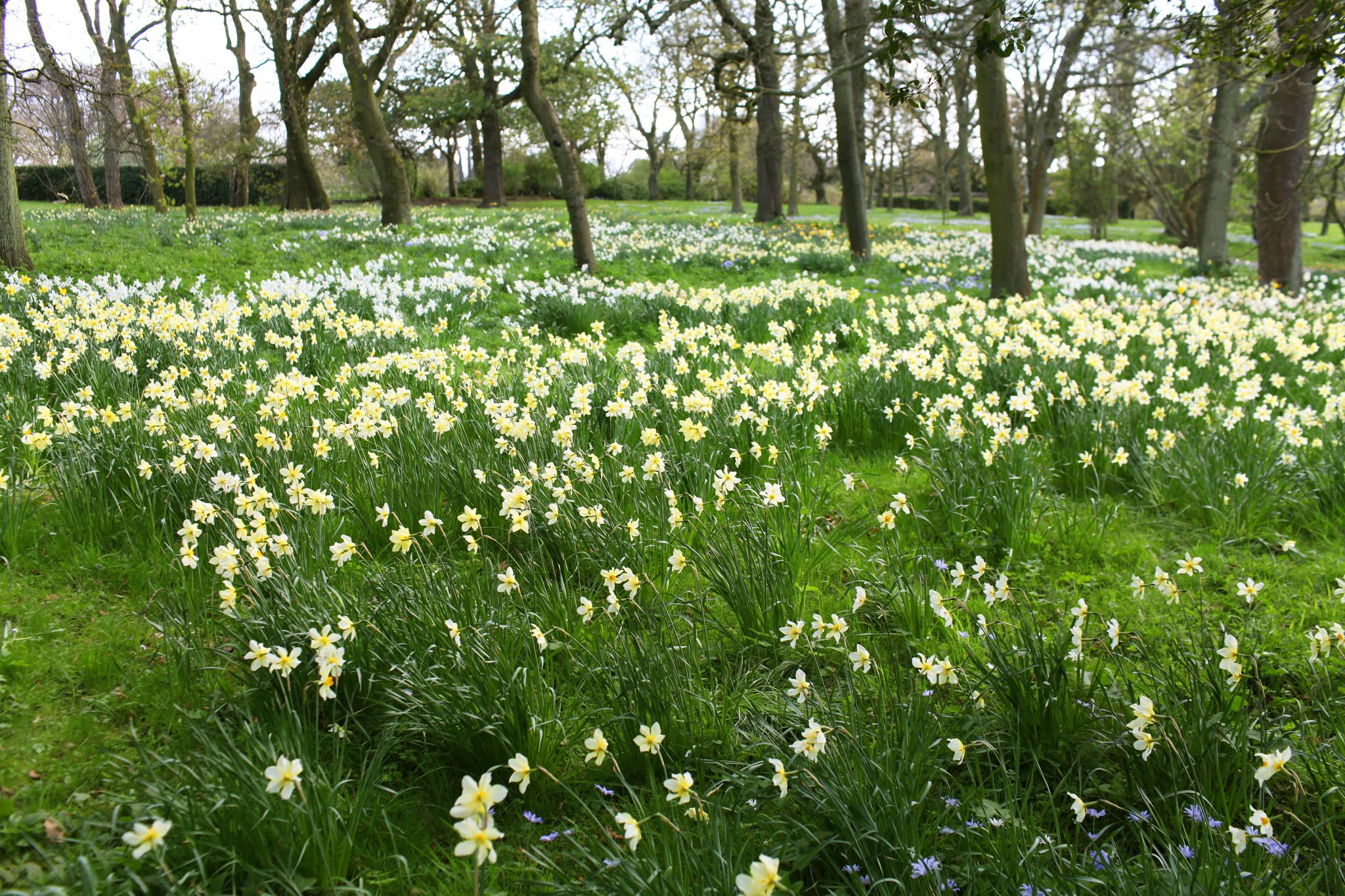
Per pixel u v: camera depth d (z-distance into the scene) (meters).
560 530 3.99
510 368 6.68
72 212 22.59
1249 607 3.88
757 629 3.48
